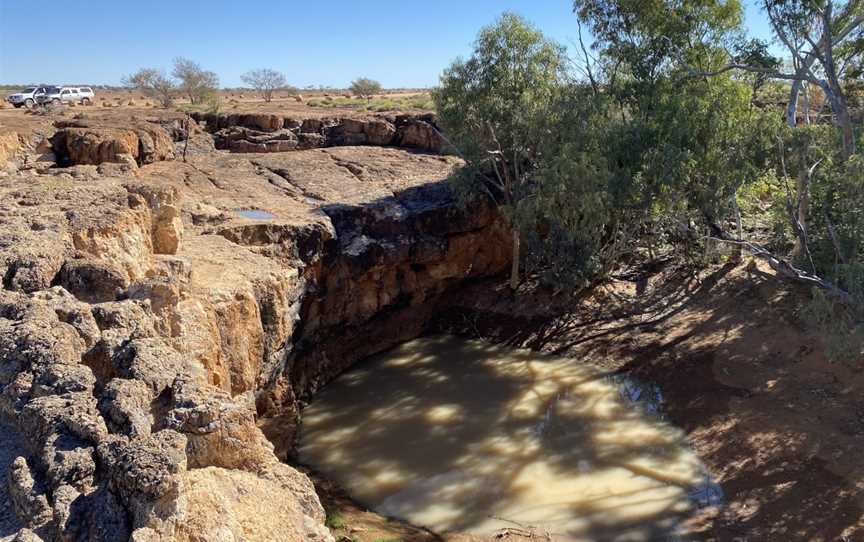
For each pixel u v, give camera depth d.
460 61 28.86
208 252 19.22
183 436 5.47
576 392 24.14
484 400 23.94
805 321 23.97
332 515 16.86
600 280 30.59
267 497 6.20
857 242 19.61
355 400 24.36
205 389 6.87
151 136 33.94
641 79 29.64
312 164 36.38
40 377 6.61
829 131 22.61
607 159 24.84
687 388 23.06
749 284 27.70
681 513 16.97
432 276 29.89
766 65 25.84
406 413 23.19
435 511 17.47
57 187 16.16
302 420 22.94
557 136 26.83
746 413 20.83
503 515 17.20
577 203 24.70
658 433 21.05
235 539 5.30
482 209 29.94
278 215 25.06
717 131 24.23
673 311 27.83
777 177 24.95
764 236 30.30
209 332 12.09
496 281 32.06
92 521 4.91
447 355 28.16
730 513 16.78
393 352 28.70
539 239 28.03
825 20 22.86
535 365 26.59
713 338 25.30
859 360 21.27
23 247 10.45
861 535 15.12
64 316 8.15
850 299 18.72
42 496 5.14
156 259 14.95
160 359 7.17
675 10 29.28
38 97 48.06
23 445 6.11
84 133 27.61
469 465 19.75
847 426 18.98
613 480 18.67
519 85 28.30
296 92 105.94
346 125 43.03
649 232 29.09
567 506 17.50
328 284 25.31
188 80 66.75
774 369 22.59
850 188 19.67
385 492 18.48
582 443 20.72
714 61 29.28
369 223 27.23
